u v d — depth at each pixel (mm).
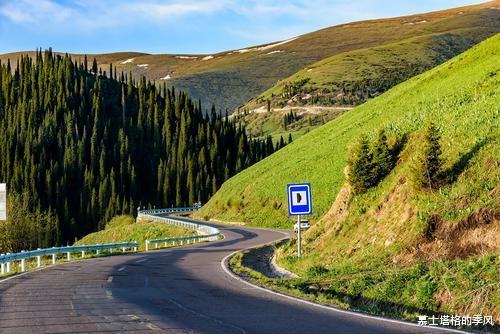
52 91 182500
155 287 16516
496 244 18188
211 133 164625
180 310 12102
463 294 12180
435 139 23750
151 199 155750
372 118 70125
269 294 14953
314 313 11703
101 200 138250
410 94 68562
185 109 177875
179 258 29500
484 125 27531
